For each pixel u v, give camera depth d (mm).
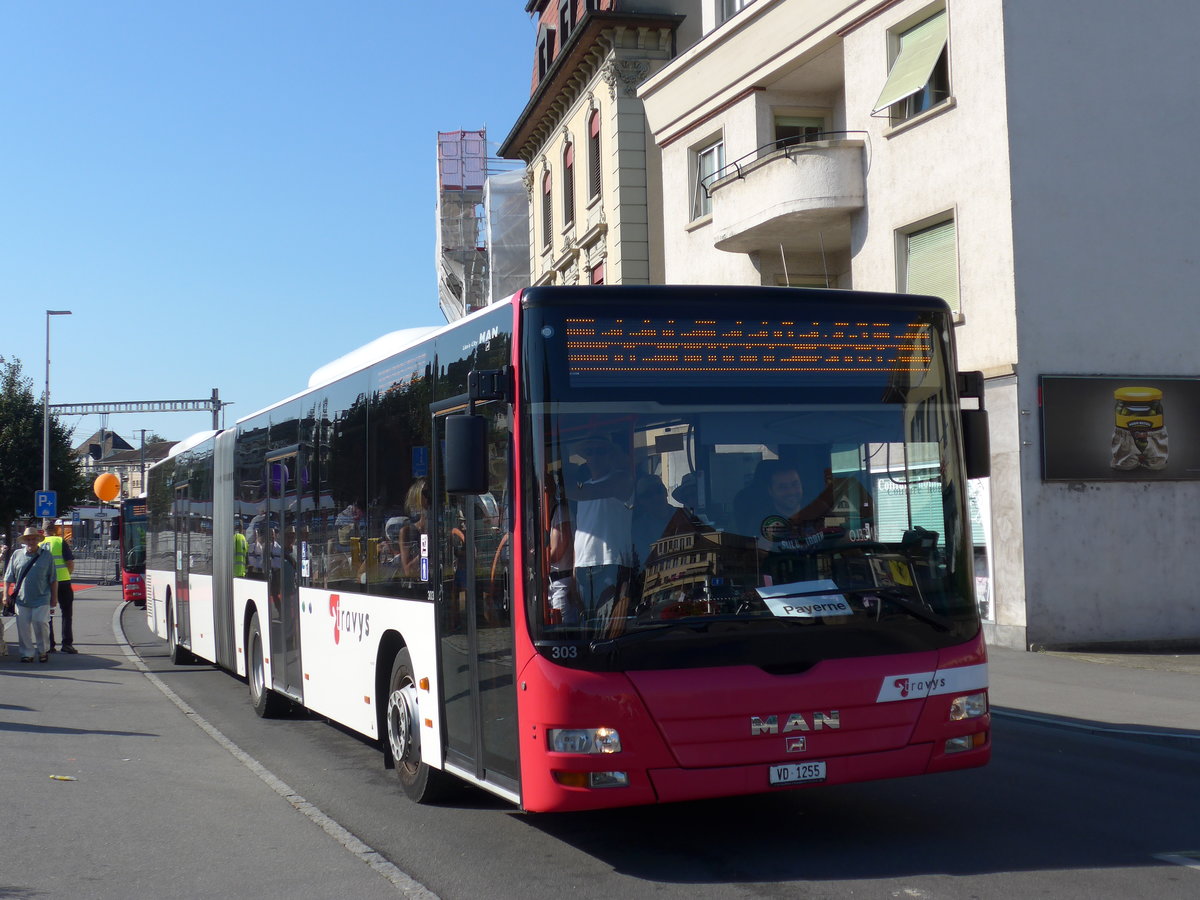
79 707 13492
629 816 7910
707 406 6656
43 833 7637
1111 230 18609
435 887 6352
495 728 6840
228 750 10781
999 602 18266
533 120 36250
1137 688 13852
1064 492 18078
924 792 8586
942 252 19984
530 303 6602
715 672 6316
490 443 7000
